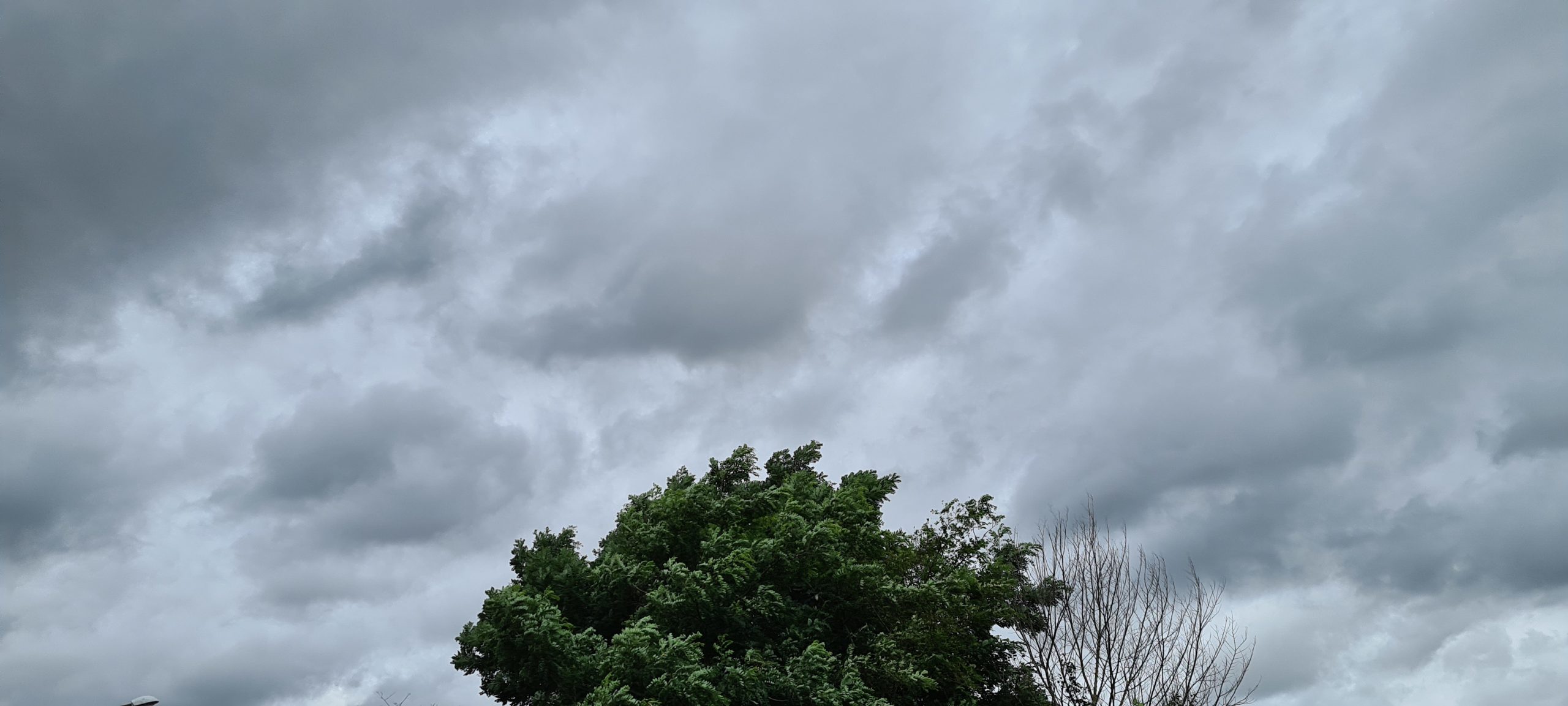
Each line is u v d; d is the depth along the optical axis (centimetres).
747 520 2364
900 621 2261
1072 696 2677
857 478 2658
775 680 1958
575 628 2111
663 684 1789
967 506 2777
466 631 1989
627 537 2288
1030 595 2789
